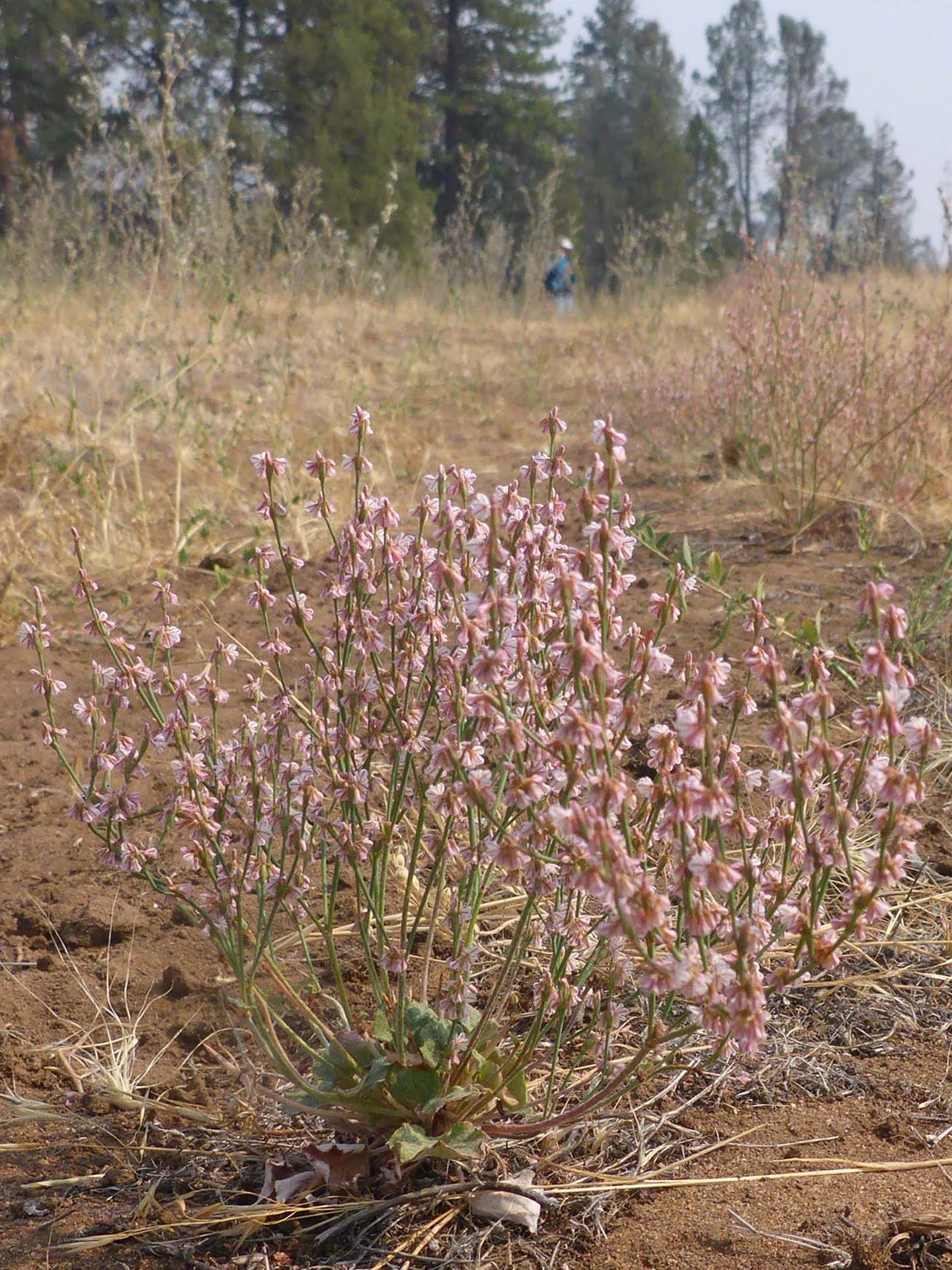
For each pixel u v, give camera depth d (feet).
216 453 23.03
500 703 6.10
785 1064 8.16
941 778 11.68
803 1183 7.02
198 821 7.06
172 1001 9.00
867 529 18.06
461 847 8.40
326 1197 6.96
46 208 44.78
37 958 9.49
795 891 9.30
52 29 86.12
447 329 44.73
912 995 8.93
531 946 9.14
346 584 7.63
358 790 7.18
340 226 83.76
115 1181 7.27
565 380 35.76
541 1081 7.86
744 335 22.84
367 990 8.86
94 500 19.84
